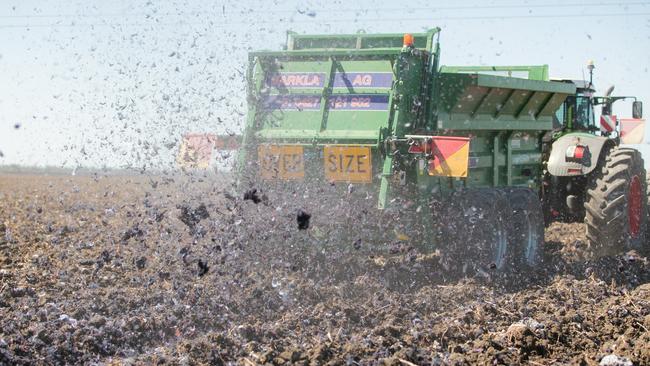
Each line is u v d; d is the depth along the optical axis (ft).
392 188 32.55
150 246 39.47
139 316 26.07
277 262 33.53
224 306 27.48
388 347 23.63
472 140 37.01
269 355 22.15
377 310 27.25
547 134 44.27
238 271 32.01
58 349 22.65
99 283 31.45
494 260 34.06
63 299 28.63
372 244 33.73
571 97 46.96
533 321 25.94
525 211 37.55
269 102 35.78
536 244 38.32
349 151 33.04
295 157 33.99
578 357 23.13
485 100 35.96
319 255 33.99
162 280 31.89
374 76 34.19
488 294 30.60
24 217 54.90
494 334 24.97
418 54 34.04
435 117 34.65
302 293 29.45
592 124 49.03
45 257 36.42
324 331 25.13
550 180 44.73
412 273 33.78
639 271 37.81
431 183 33.65
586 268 37.32
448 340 24.58
